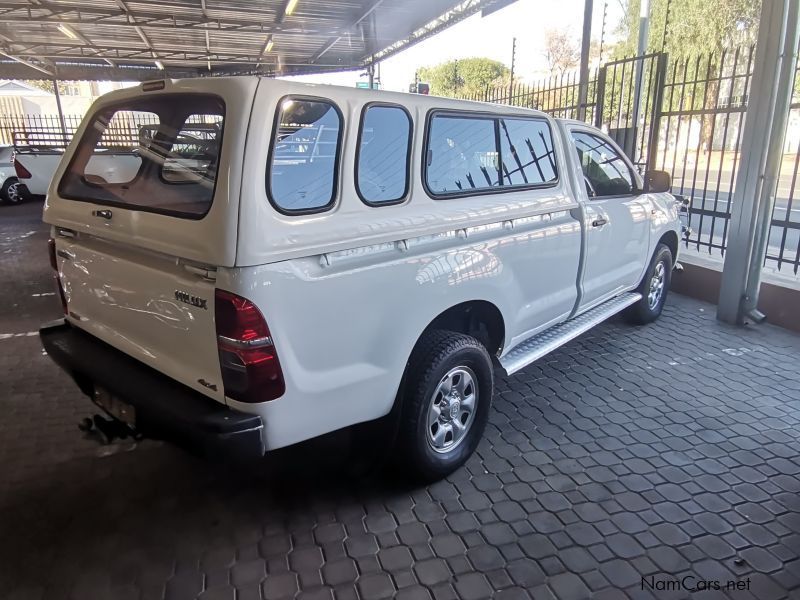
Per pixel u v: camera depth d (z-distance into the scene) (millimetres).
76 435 3557
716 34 18766
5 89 40219
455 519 2768
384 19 13938
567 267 3920
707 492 2959
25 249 9500
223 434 2146
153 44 17844
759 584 2352
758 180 5137
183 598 2299
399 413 2781
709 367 4539
